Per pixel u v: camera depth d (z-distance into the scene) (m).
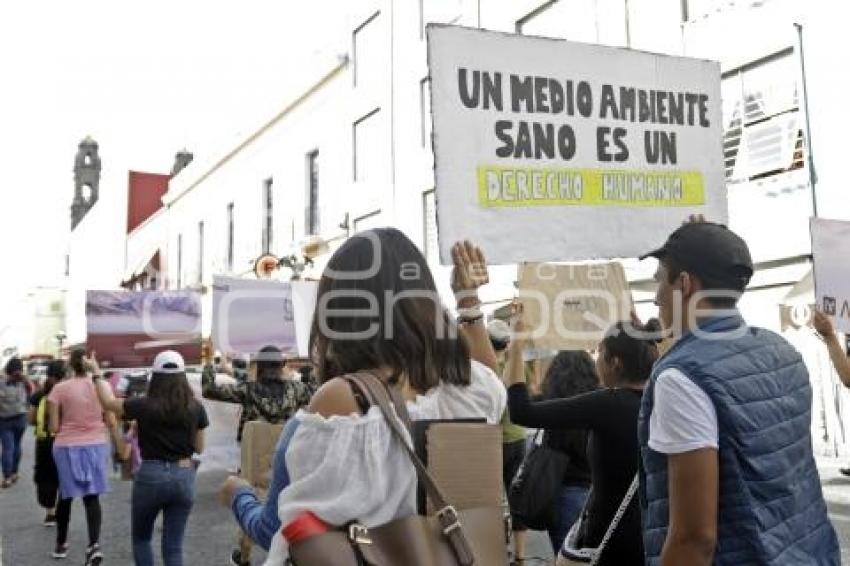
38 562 6.37
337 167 22.78
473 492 1.65
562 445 3.69
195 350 7.42
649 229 3.29
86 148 84.62
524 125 3.04
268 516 1.62
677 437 1.77
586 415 2.78
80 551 6.75
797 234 11.41
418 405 1.70
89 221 55.84
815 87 11.17
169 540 4.79
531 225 3.01
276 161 27.16
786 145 11.72
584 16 14.85
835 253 4.09
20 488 10.77
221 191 32.28
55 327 58.44
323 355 1.73
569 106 3.15
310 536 1.42
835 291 4.06
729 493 1.78
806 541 1.88
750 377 1.86
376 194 20.77
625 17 14.02
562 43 3.15
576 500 3.64
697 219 3.23
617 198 3.22
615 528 2.69
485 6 17.17
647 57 3.36
